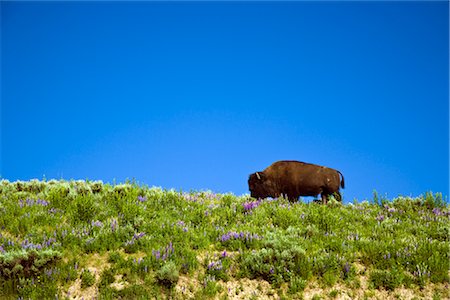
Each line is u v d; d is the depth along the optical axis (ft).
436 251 76.28
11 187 116.47
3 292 63.62
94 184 117.80
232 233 83.56
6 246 75.82
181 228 87.25
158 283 67.21
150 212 98.12
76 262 71.36
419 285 68.39
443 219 101.09
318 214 99.66
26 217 87.97
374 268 73.15
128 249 76.79
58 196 101.76
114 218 91.81
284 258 72.95
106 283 66.23
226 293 66.80
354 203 120.37
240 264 72.90
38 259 69.92
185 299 65.05
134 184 120.88
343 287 68.39
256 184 133.18
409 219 100.89
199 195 124.67
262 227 90.58
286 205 111.55
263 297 66.39
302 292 67.36
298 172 128.98
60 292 64.34
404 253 76.02
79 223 87.86
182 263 71.87
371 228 94.32
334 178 127.95
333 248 80.59
